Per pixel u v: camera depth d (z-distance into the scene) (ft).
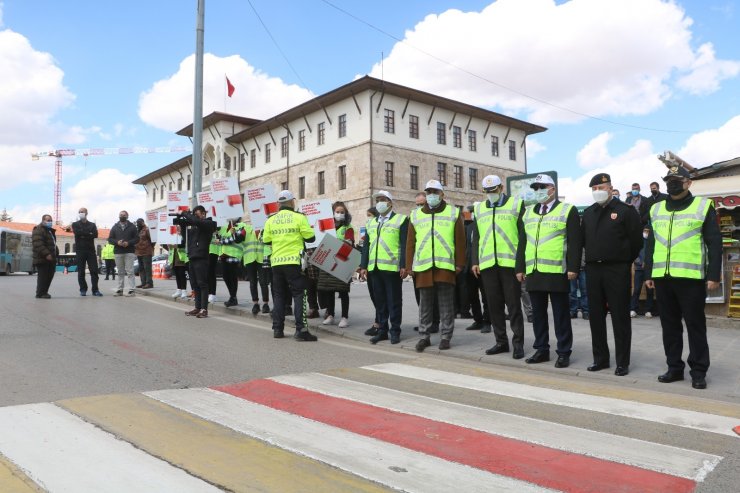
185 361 21.22
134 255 46.01
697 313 18.24
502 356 23.26
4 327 27.78
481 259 23.79
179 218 33.50
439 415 14.75
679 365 19.03
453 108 144.25
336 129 137.69
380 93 130.93
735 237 31.76
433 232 24.49
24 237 115.24
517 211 23.44
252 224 34.68
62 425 13.30
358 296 49.65
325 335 29.30
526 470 11.12
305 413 14.80
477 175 151.74
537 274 21.50
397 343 26.43
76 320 30.66
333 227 32.73
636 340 26.11
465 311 33.68
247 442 12.50
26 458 11.23
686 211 18.67
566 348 21.42
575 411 15.33
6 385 17.01
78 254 44.39
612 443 12.72
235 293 37.88
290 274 27.14
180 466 11.03
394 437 12.97
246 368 20.36
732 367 20.93
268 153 160.45
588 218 20.63
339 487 10.23
